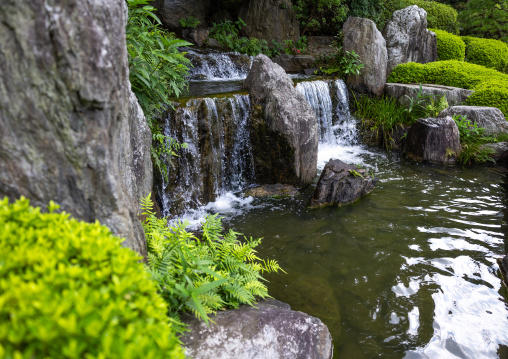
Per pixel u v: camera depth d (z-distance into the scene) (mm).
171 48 4320
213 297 2445
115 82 1829
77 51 1625
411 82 9867
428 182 6660
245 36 12852
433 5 15938
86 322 996
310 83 8352
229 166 6301
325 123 8875
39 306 986
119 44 1833
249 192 6152
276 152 6312
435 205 5680
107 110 1819
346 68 9422
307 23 14203
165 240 2764
